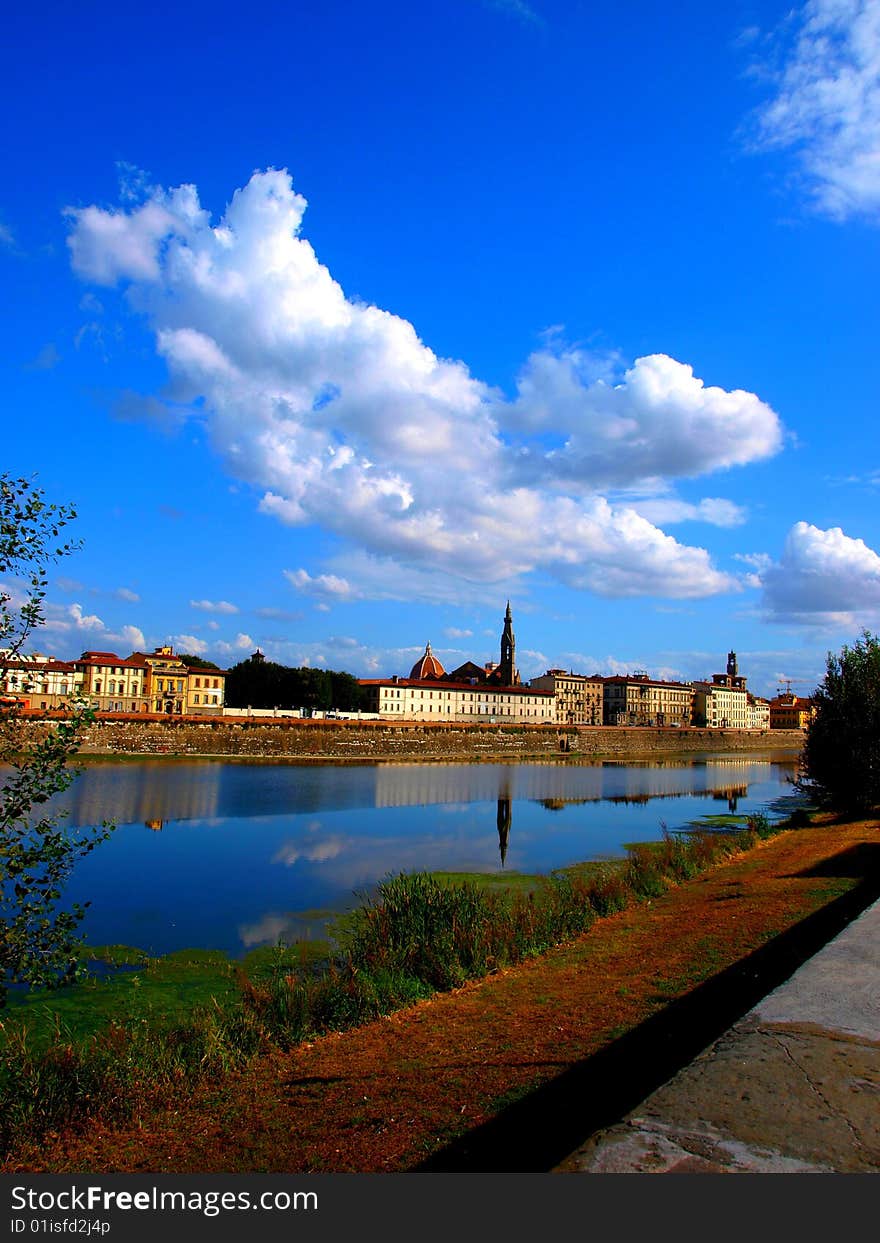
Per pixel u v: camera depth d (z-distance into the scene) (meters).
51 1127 10.24
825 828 36.81
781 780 92.75
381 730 125.12
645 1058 10.04
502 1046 11.46
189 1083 11.51
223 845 40.78
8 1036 15.02
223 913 26.16
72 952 11.09
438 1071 10.75
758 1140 4.36
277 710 134.50
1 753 11.12
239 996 17.50
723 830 47.56
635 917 20.66
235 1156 8.87
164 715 102.50
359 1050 12.38
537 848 40.50
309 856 37.69
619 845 41.56
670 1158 4.23
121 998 17.58
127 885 30.73
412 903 20.53
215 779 76.62
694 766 121.00
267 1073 11.85
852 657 42.81
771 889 20.91
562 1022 12.21
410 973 16.67
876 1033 5.86
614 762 128.25
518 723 161.75
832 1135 4.38
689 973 13.91
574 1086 9.43
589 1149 4.44
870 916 9.98
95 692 120.94
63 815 11.50
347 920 25.17
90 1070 11.59
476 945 17.45
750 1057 5.47
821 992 6.82
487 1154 7.81
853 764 40.94
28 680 11.35
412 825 49.41
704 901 21.34
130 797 60.19
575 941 18.69
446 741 132.25
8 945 10.72
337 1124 9.38
